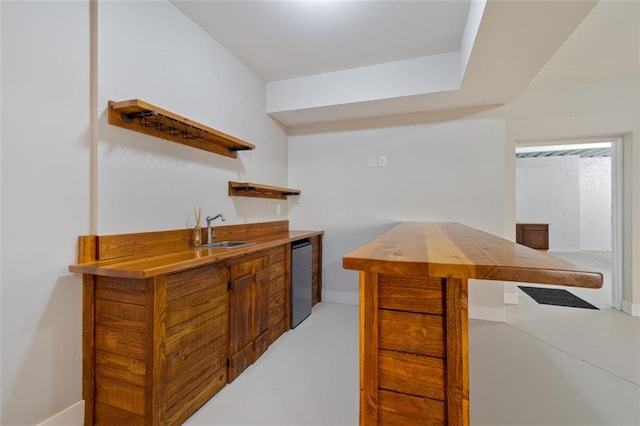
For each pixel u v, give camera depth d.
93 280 1.50
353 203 3.61
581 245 7.98
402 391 0.92
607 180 7.84
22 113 1.32
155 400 1.38
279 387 1.89
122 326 1.44
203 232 2.36
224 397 1.79
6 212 1.27
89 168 1.58
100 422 1.50
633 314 3.14
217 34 2.43
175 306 1.51
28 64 1.34
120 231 1.70
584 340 2.55
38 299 1.37
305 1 2.04
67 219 1.48
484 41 1.91
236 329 2.01
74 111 1.51
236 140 2.42
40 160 1.38
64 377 1.46
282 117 3.49
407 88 2.84
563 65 2.87
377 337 0.94
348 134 3.62
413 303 0.90
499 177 3.09
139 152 1.83
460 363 0.86
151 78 1.91
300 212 3.82
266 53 2.72
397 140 3.43
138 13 1.82
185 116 2.18
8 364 1.28
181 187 2.15
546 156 8.05
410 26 2.31
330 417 1.62
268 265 2.45
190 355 1.61
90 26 1.58
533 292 4.06
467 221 3.17
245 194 2.92
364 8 2.11
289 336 2.67
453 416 0.87
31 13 1.35
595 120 3.23
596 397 1.78
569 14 1.64
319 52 2.71
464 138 3.19
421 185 3.34
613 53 2.66
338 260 3.67
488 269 0.75
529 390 1.85
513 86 2.62
